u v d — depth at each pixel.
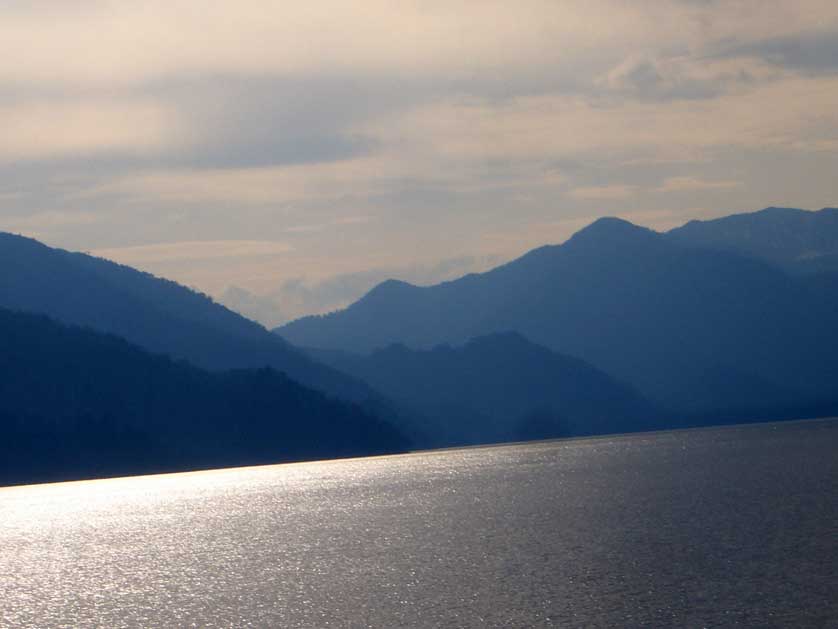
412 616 74.44
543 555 99.19
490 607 75.25
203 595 90.94
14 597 96.25
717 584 77.75
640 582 80.69
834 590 73.44
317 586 90.81
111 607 88.25
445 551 108.00
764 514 118.62
